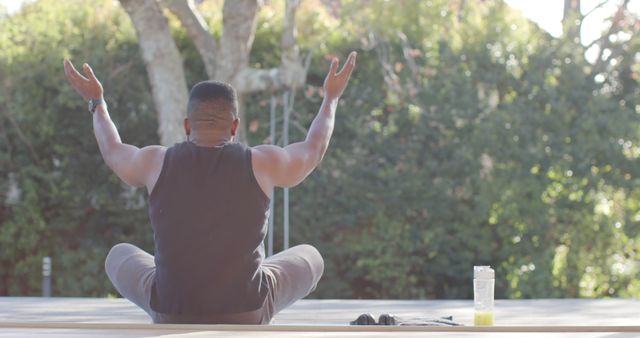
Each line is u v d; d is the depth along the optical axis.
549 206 11.38
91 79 3.21
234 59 10.64
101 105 3.22
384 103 11.58
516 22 11.81
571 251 11.47
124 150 3.05
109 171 12.03
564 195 11.45
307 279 3.31
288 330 2.33
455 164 11.38
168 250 2.86
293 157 3.00
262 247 2.98
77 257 11.97
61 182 12.01
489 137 11.33
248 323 2.92
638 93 11.80
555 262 11.53
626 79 11.83
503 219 11.43
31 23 11.81
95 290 12.04
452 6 11.89
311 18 11.80
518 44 11.65
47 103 11.80
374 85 11.56
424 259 11.76
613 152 11.43
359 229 11.74
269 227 11.14
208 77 11.73
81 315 5.02
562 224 11.45
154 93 10.67
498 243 11.62
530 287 11.22
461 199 11.60
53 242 12.19
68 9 12.03
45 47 11.70
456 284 11.83
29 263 12.05
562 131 11.41
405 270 11.61
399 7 11.62
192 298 2.87
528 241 11.41
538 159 11.32
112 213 12.16
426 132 11.42
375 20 11.59
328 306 5.52
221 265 2.86
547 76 11.55
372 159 11.58
